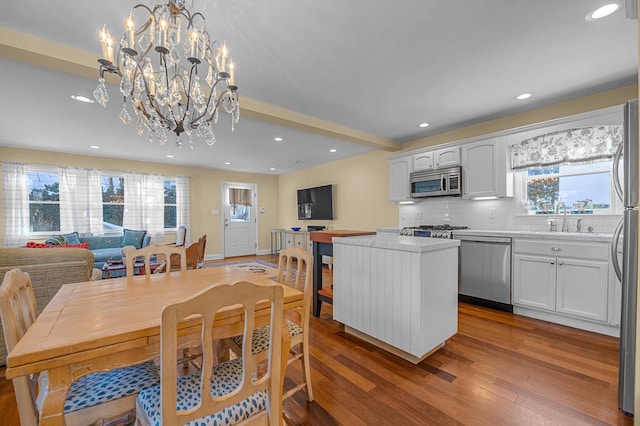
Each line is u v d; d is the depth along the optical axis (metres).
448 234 3.54
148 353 1.05
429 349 2.05
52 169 5.13
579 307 2.59
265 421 1.06
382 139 4.51
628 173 1.57
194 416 0.85
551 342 2.38
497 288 3.14
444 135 4.25
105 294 1.48
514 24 1.86
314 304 3.08
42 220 5.05
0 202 4.66
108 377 1.23
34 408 1.01
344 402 1.66
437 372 1.95
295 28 1.88
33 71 2.35
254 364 1.43
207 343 0.84
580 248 2.58
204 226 6.93
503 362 2.07
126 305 1.29
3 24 1.77
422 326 1.98
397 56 2.23
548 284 2.78
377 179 5.32
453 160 3.85
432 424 1.48
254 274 2.02
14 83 2.55
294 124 3.48
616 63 2.35
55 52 1.97
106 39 1.60
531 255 2.90
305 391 1.75
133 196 5.89
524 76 2.57
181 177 6.55
